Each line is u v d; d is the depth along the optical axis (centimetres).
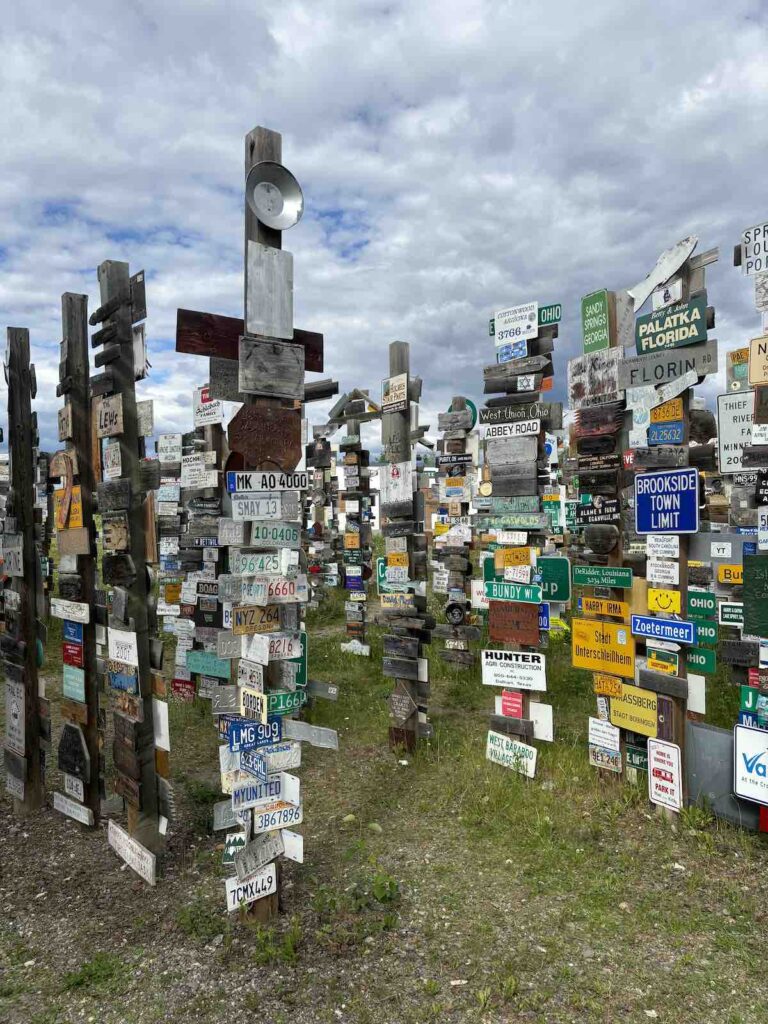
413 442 693
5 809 561
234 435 381
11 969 364
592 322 578
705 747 504
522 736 603
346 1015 324
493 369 652
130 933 391
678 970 352
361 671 975
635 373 540
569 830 500
